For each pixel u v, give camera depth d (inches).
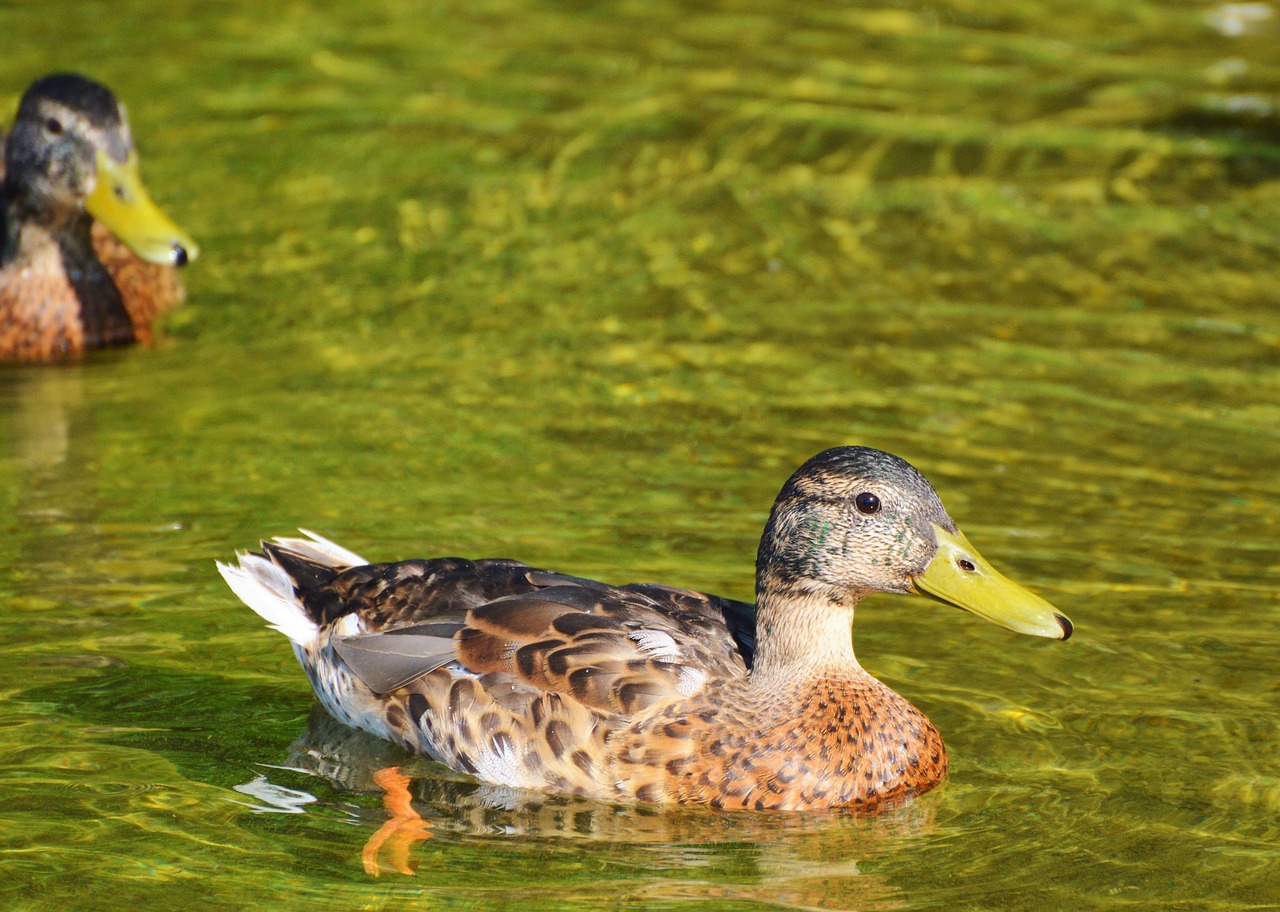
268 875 339.9
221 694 414.6
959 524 503.5
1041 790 374.3
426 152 810.8
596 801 374.9
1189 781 375.9
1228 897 333.1
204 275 691.4
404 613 401.7
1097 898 333.1
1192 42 972.6
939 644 441.4
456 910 327.9
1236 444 562.6
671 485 526.9
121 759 384.2
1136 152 826.2
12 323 630.5
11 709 401.4
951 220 751.7
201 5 1001.5
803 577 384.5
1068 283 696.4
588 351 628.4
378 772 385.1
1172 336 650.2
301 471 534.0
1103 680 421.1
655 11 1015.0
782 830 362.6
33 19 960.3
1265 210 765.3
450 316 655.1
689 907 329.7
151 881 337.1
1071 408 589.6
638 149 817.5
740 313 662.5
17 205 631.8
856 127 848.9
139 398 591.5
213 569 472.1
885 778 374.6
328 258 705.0
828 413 582.6
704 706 377.7
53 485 520.7
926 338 644.7
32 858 344.5
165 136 819.4
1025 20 1007.6
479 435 562.3
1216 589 466.3
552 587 398.9
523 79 903.7
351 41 953.5
